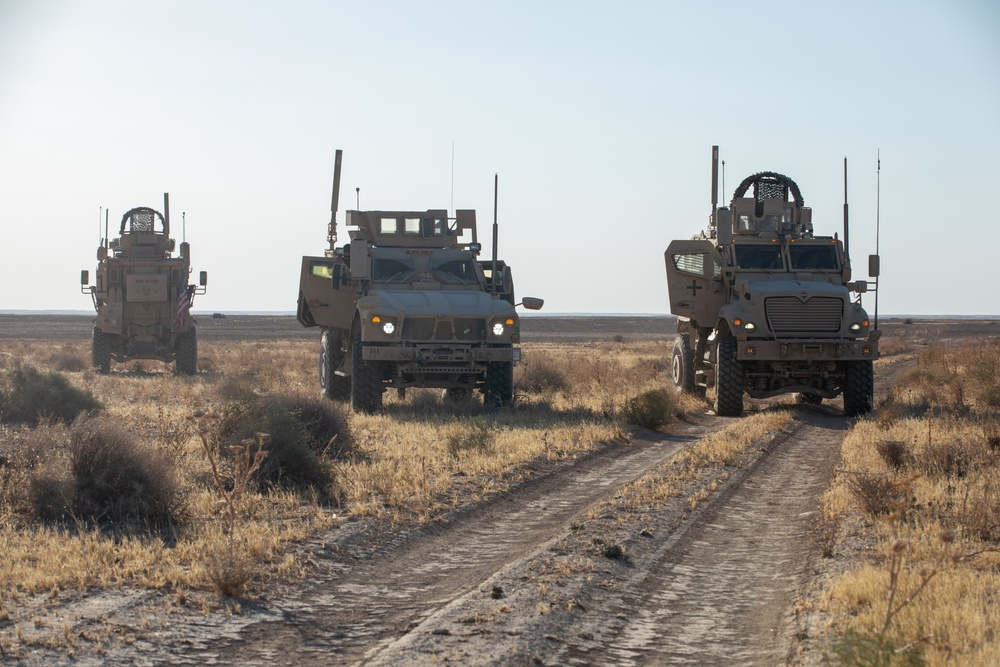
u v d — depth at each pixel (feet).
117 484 41.70
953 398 87.71
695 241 97.86
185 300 140.87
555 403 91.91
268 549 35.50
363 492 46.52
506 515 45.19
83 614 28.68
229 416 55.67
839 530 40.24
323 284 92.99
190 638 27.40
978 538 37.24
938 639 25.94
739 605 31.94
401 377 82.74
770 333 87.15
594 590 32.63
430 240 92.53
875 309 91.09
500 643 27.12
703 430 78.95
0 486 44.62
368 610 30.73
